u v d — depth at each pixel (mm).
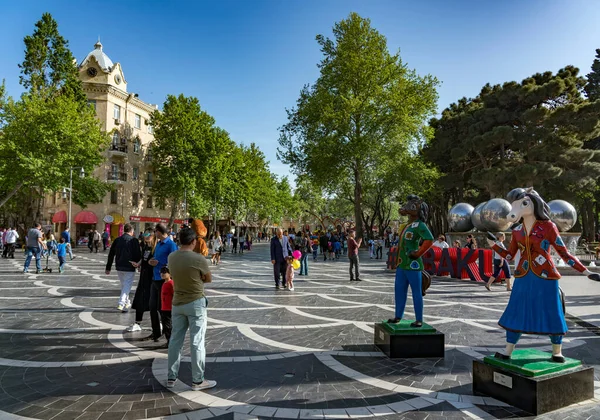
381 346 5742
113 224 41062
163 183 41625
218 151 42531
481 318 7926
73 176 33031
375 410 3818
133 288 11672
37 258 16016
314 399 4070
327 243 25953
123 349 5766
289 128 37531
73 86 35281
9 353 5570
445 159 38844
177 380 4582
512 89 30953
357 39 34312
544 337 6461
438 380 4602
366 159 34250
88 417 3645
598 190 37594
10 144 28469
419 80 33875
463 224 19500
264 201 58344
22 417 3643
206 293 11086
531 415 3705
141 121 46188
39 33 34469
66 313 8203
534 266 4043
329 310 8680
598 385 4453
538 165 29125
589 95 40375
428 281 5730
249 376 4719
